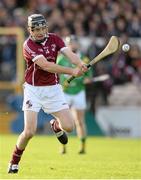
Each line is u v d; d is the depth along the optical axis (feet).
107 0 210.38
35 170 89.92
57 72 81.25
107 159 111.34
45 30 81.10
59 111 84.07
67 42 130.00
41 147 140.67
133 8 209.97
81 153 125.70
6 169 90.89
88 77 130.00
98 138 180.14
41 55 81.15
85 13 206.90
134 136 188.55
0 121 188.55
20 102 188.75
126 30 201.98
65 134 91.45
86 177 80.59
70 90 129.08
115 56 193.77
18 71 194.39
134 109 188.55
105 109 189.16
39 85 82.99
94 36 200.44
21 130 188.75
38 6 213.05
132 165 99.09
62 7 210.59
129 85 195.62
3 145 143.13
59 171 88.94
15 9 212.23
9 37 199.72
